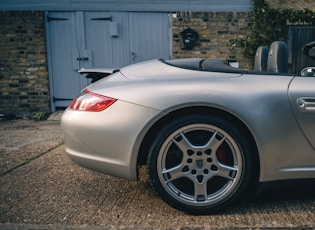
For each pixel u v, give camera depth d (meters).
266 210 2.21
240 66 7.18
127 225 2.04
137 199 2.44
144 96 2.10
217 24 7.06
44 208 2.31
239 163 2.09
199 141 2.14
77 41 7.09
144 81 2.22
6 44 7.00
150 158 2.09
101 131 2.13
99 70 2.78
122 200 2.43
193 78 2.19
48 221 2.10
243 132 2.13
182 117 2.08
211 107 2.09
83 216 2.17
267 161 2.09
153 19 7.06
